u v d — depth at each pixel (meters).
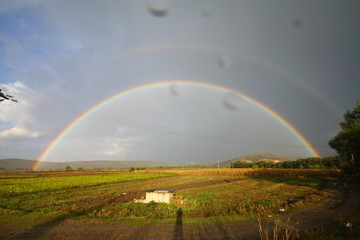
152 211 15.52
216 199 20.64
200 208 16.33
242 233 10.22
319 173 56.00
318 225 11.55
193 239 9.52
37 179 53.38
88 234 10.37
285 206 16.34
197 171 85.94
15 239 9.79
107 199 22.38
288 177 59.00
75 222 12.48
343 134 33.09
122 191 30.19
